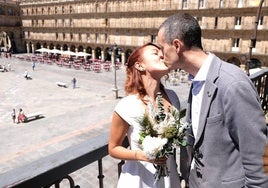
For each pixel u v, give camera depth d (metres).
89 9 54.22
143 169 2.03
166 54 1.94
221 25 37.91
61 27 60.69
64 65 48.16
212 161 1.89
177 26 1.85
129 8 48.12
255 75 4.07
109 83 33.66
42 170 1.58
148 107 1.93
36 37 68.19
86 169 9.16
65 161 1.70
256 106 1.66
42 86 32.06
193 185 2.16
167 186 2.08
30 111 22.06
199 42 1.90
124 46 50.44
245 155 1.67
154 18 45.34
